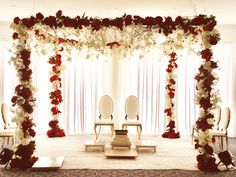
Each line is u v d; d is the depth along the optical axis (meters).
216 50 10.07
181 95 10.23
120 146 7.50
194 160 7.03
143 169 6.27
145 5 7.53
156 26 6.50
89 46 7.06
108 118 9.45
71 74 10.14
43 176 5.76
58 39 7.75
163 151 7.85
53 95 9.59
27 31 6.45
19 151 6.27
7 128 8.16
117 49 10.00
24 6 7.70
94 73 10.14
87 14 8.62
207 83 6.38
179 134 9.71
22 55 6.38
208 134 6.38
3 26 9.85
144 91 10.20
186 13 8.40
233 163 6.38
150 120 10.25
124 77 10.12
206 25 6.34
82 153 7.54
